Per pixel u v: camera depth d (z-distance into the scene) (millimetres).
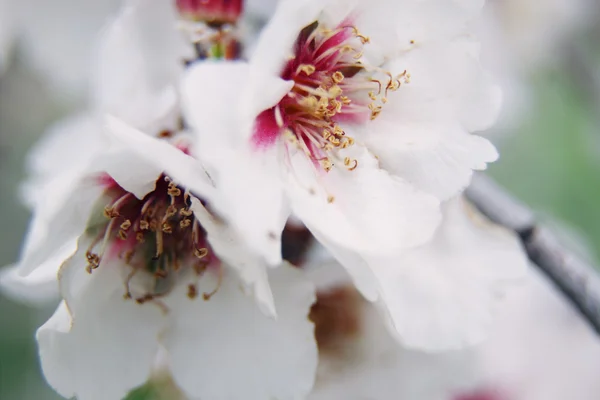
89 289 132
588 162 267
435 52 133
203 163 119
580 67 271
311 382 133
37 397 255
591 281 150
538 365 188
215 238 123
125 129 123
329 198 130
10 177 287
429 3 132
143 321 135
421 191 131
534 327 190
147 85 158
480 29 244
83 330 132
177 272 135
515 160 273
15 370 258
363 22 135
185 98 119
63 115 289
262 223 118
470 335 136
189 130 139
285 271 133
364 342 154
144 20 160
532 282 190
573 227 248
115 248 133
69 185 127
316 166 132
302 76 136
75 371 132
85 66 239
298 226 148
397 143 133
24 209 284
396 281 134
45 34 236
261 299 119
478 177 160
